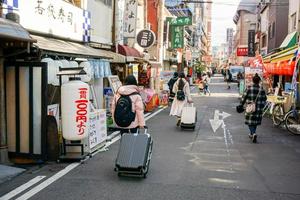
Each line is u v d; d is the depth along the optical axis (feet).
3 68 27.30
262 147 35.50
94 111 32.12
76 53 36.01
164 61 144.05
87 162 28.19
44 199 19.88
